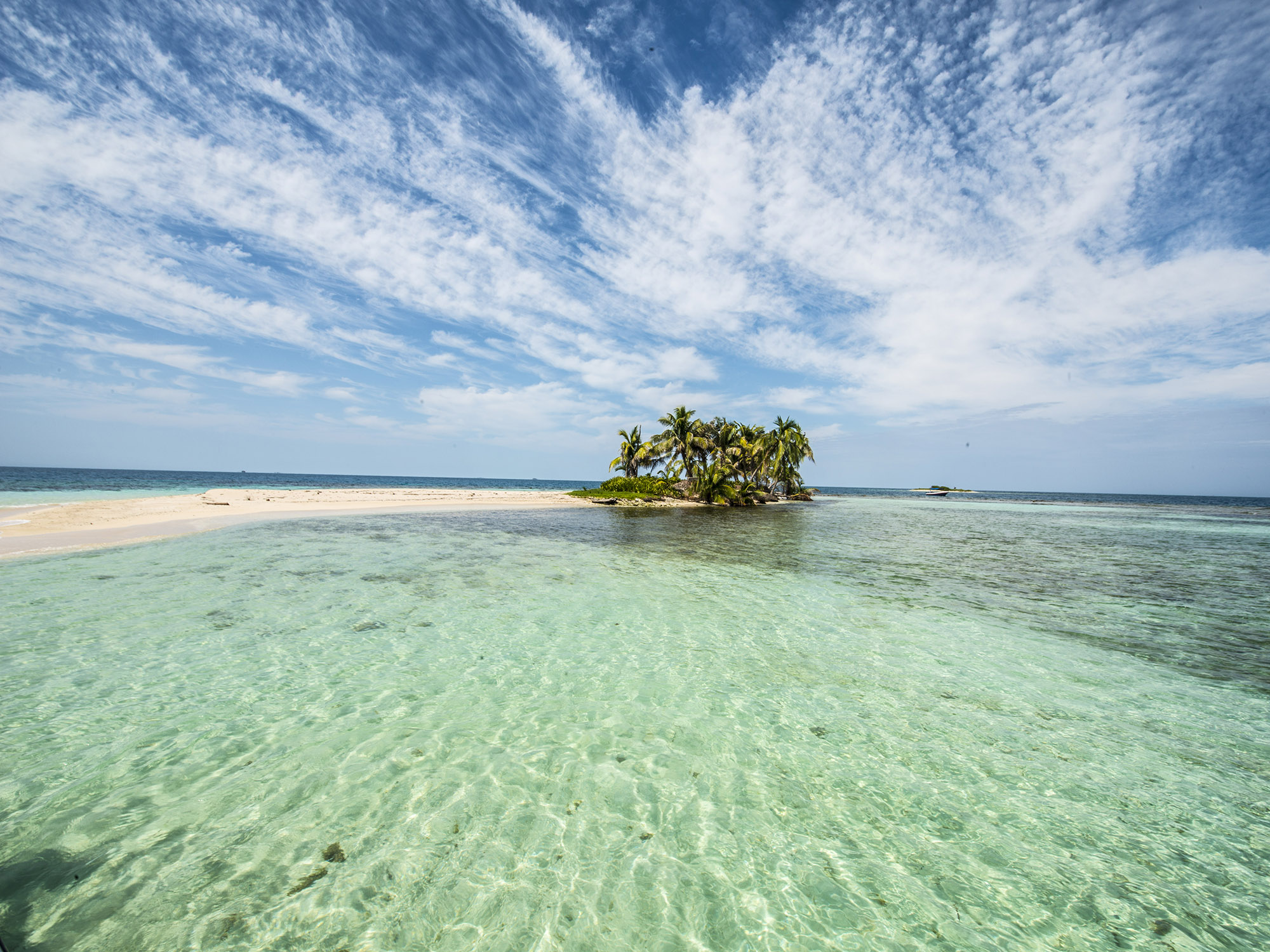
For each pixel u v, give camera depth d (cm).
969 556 2077
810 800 473
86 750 501
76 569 1209
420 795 459
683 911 348
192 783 459
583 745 553
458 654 798
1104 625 1062
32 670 670
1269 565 1991
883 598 1247
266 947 306
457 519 2838
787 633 951
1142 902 365
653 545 2095
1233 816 463
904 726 615
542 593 1182
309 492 4081
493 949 313
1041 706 677
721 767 520
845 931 336
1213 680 773
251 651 767
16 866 357
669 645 872
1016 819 454
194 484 7144
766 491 6744
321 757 511
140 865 363
